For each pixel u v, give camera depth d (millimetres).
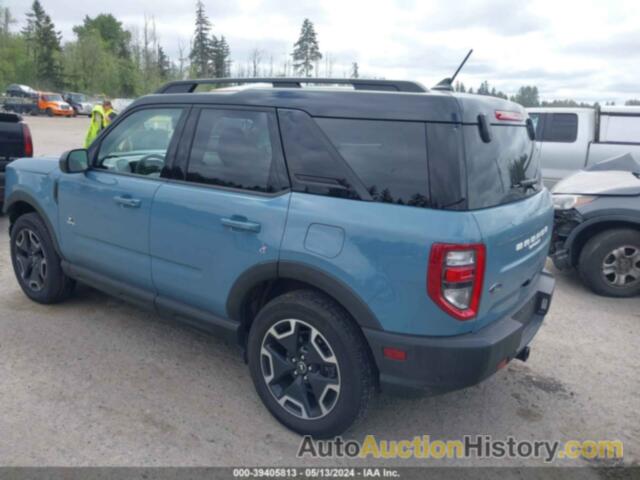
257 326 3168
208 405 3369
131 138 3848
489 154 2787
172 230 3453
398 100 2729
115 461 2830
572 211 5566
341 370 2852
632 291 5449
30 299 4871
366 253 2662
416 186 2621
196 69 55719
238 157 3223
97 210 3945
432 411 3449
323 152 2889
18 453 2848
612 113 9734
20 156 7262
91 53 76375
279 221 2941
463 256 2504
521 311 3131
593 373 3957
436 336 2627
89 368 3740
